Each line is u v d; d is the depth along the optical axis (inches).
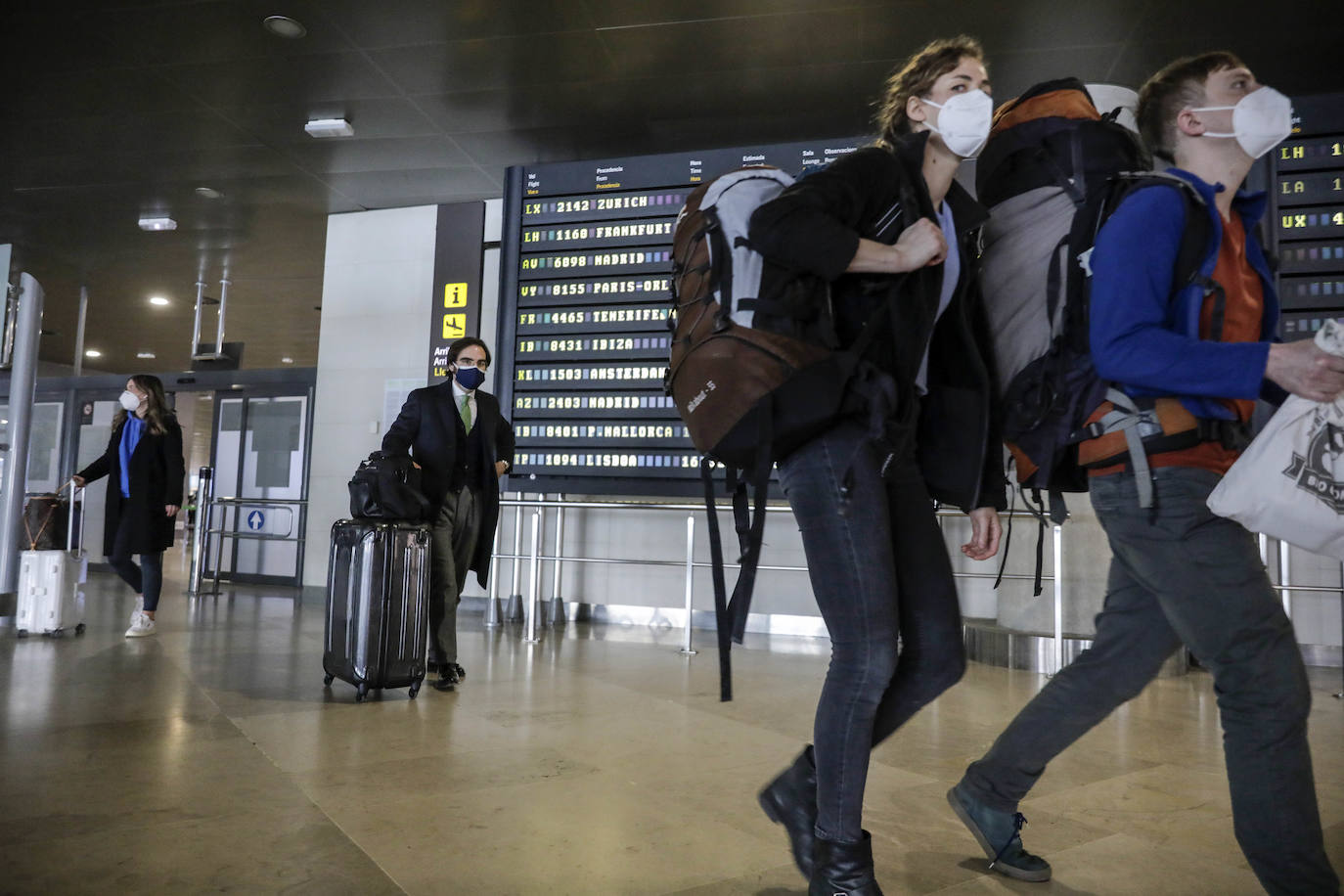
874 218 60.9
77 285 422.3
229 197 301.1
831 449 59.4
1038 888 69.0
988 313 69.3
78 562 211.5
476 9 191.8
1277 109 60.7
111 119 246.8
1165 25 190.2
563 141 254.7
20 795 86.9
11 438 233.8
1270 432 53.4
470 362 159.5
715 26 196.2
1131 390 59.6
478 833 79.4
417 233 300.8
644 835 79.8
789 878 70.1
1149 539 58.9
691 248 62.7
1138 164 65.9
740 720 129.7
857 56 206.7
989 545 72.4
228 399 377.4
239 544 358.6
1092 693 67.8
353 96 231.0
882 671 58.9
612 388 231.3
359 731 117.7
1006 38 196.9
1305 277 188.5
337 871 69.7
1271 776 55.4
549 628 242.5
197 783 92.4
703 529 252.7
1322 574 204.1
